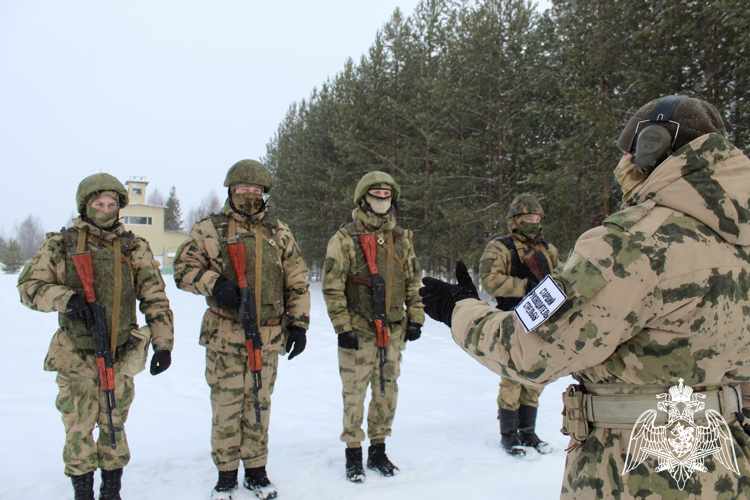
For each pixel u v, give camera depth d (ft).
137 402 13.75
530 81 43.91
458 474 9.14
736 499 3.28
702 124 3.59
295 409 13.51
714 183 3.33
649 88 28.96
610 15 32.48
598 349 3.25
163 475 9.11
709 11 27.22
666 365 3.27
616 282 3.18
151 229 133.90
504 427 10.32
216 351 8.54
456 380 17.35
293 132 81.76
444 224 48.29
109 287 7.89
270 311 8.87
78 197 8.14
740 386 3.66
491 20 44.37
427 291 4.69
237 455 8.50
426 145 50.93
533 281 10.61
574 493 3.66
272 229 9.30
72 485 8.10
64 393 7.62
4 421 11.49
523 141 43.52
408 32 55.77
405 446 10.66
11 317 31.07
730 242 3.37
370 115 55.88
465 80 47.09
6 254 120.67
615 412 3.51
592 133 32.37
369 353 9.64
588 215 35.45
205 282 8.29
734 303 3.27
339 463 9.80
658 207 3.47
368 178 10.18
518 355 3.49
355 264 9.89
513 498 8.18
